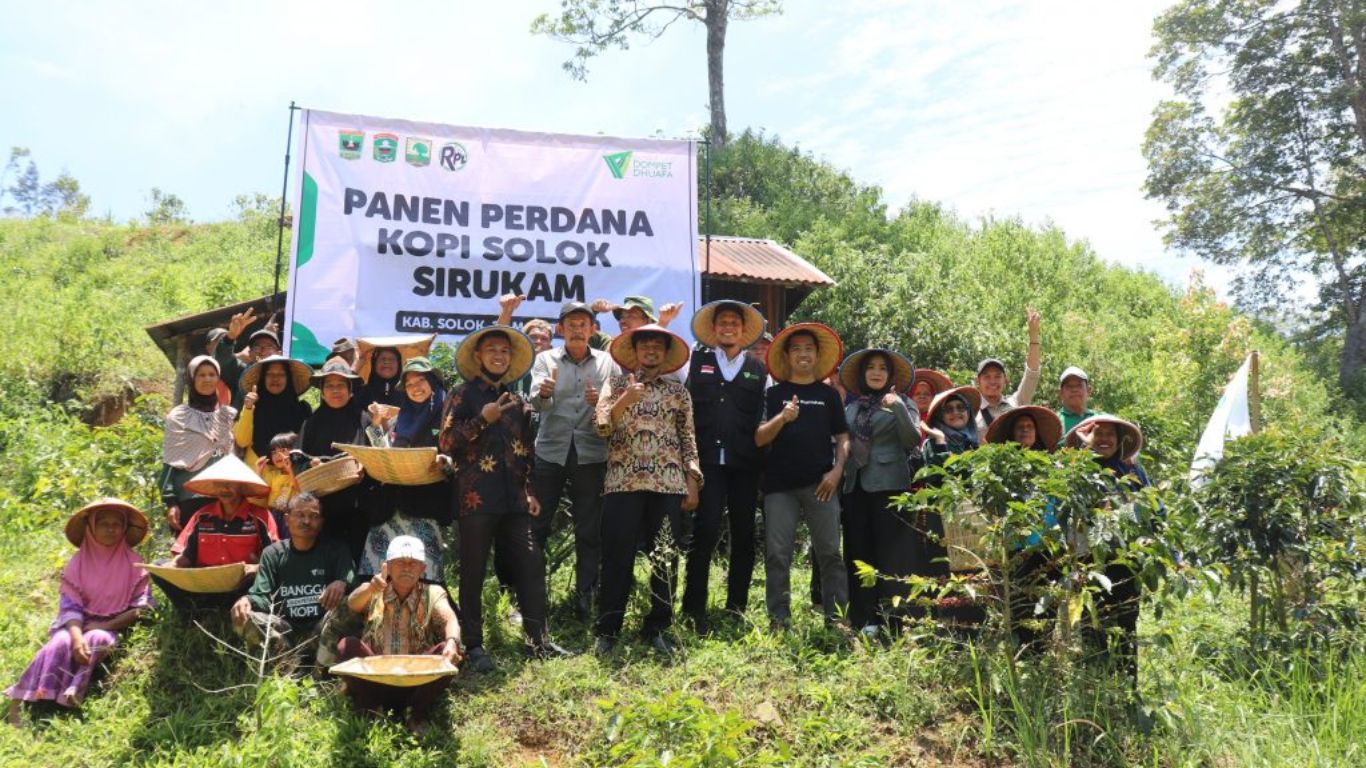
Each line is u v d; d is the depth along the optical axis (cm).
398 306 859
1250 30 2786
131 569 614
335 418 673
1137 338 2027
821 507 650
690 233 931
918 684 569
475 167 892
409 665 510
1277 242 2952
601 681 573
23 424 1017
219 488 617
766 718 537
